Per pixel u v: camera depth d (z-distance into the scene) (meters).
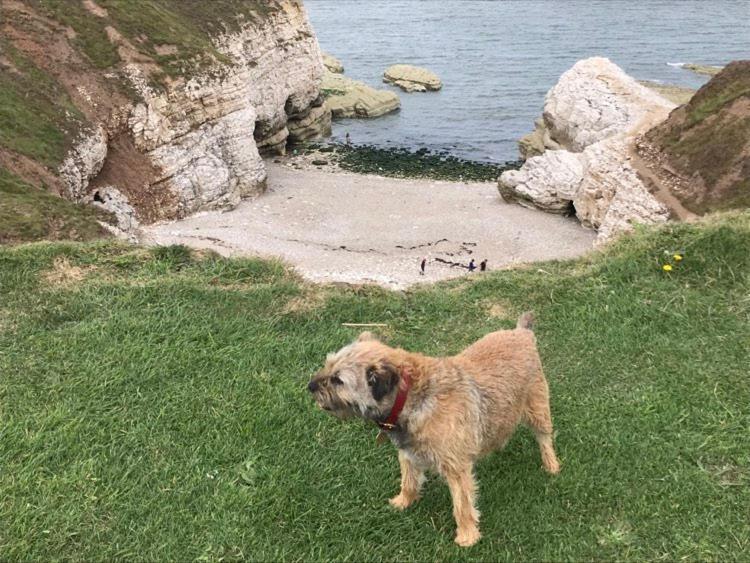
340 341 9.66
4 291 10.84
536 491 6.88
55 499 6.52
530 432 7.81
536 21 120.56
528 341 6.98
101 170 35.09
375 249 34.38
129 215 33.62
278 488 6.77
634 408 8.01
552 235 37.41
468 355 6.74
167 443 7.39
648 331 9.63
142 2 43.06
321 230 37.28
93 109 35.91
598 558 6.00
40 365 8.73
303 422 7.86
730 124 36.34
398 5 150.88
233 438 7.54
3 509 6.37
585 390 8.51
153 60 39.12
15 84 33.09
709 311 9.93
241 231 35.12
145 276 11.60
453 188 46.94
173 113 38.91
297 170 51.38
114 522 6.33
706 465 7.05
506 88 78.00
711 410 7.87
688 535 6.18
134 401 8.12
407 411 5.76
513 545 6.19
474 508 6.24
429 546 6.23
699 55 90.50
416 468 6.40
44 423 7.56
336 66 87.12
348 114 68.25
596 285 11.09
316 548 6.15
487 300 11.05
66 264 11.95
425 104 73.00
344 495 6.82
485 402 6.21
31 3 37.62
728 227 11.77
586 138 47.41
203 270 12.00
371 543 6.24
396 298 11.21
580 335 9.71
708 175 34.94
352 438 7.66
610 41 100.19
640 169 37.75
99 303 10.45
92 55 37.59
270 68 53.25
